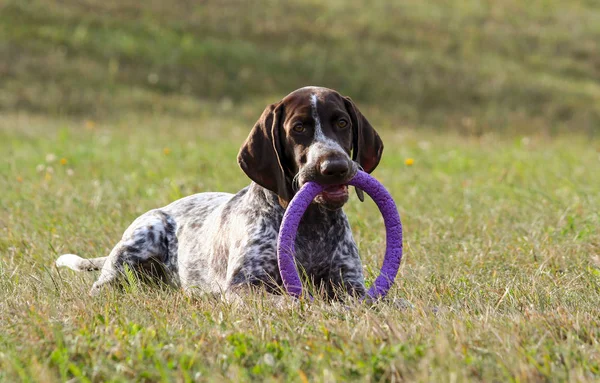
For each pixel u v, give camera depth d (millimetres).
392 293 7398
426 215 11273
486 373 4938
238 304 6773
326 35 36656
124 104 29781
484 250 9023
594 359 5246
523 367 4906
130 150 20406
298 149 7402
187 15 36750
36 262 8883
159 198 13070
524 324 5766
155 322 6219
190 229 8734
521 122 30656
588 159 18141
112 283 8547
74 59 32469
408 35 37906
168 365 5246
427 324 5879
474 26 40062
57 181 14961
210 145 22078
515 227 10281
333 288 7656
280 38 36000
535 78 34719
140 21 35719
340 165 7039
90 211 11789
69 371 5328
